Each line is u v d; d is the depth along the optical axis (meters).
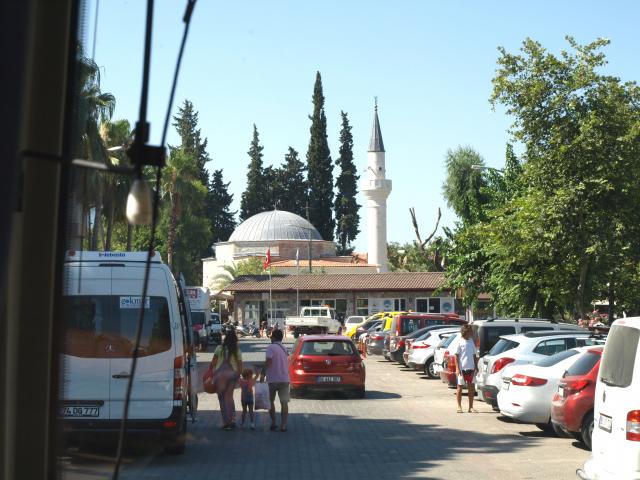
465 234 29.61
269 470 11.72
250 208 125.00
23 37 2.56
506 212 30.12
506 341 18.92
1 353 3.41
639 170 25.67
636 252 27.20
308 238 112.25
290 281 75.50
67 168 3.38
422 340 30.92
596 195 25.89
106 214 39.22
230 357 16.44
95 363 11.91
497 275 30.81
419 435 15.64
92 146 30.78
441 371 25.58
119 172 2.93
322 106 119.44
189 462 12.40
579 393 13.57
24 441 3.57
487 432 16.08
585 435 13.53
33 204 3.39
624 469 8.74
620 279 27.08
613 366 9.42
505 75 26.44
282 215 113.94
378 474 11.42
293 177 126.75
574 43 26.27
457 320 36.56
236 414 19.22
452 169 61.62
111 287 12.07
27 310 3.52
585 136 25.48
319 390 22.62
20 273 3.46
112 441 11.91
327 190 119.81
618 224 25.73
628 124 25.62
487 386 18.52
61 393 3.60
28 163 3.34
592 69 25.95
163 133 2.83
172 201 62.06
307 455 13.18
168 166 60.75
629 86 26.09
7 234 2.52
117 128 37.47
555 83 26.22
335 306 74.69
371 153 118.50
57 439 3.59
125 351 11.98
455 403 21.73
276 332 16.48
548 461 12.60
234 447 14.03
